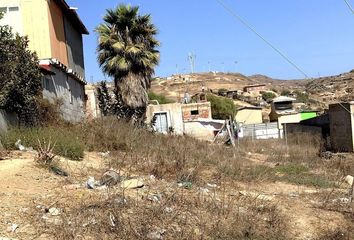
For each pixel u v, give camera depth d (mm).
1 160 10672
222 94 98062
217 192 10469
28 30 19406
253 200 9844
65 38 22938
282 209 9898
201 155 15812
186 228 7414
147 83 26812
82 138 14750
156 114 36625
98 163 12141
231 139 25906
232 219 8156
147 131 19469
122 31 26406
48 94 18406
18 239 6066
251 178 13797
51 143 12344
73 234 6383
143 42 26500
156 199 8453
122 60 25547
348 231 8867
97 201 7668
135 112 26031
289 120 63250
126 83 25938
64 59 22266
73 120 20156
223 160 15461
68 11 22953
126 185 9227
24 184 8680
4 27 15148
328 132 36938
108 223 6898
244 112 67312
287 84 164500
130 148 14172
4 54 14039
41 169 10008
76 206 7398
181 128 36812
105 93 26359
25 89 14453
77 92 25953
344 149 30844
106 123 16922
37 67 15203
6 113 13578
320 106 58406
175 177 11398
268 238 7844
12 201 7457
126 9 26156
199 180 11641
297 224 9070
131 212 7492
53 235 6348
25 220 6719
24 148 12328
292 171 16562
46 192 8234
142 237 6727
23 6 19406
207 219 7926
